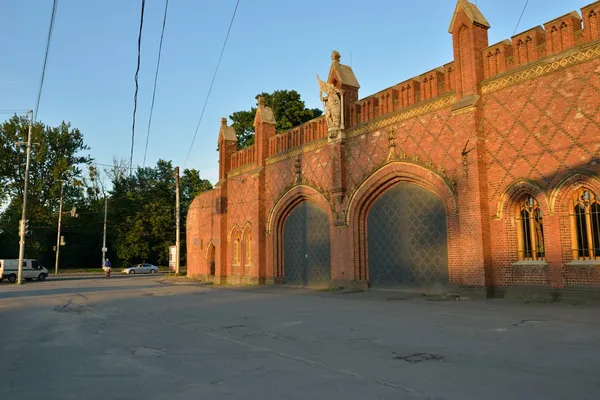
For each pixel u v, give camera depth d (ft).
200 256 135.13
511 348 28.30
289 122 164.45
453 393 19.85
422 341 31.60
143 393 21.02
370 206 78.84
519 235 57.52
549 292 52.85
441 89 66.95
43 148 201.98
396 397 19.56
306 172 91.56
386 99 75.36
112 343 34.24
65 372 25.30
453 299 58.39
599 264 49.32
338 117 82.99
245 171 111.24
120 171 248.93
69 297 77.36
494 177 59.26
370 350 29.37
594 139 50.14
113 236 242.37
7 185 198.90
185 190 260.83
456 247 62.75
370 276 78.13
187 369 25.58
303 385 21.74
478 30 62.69
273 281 98.89
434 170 66.03
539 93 55.36
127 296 78.18
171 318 48.42
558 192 52.80
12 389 21.97
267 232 101.81
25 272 140.97
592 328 34.35
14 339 36.50
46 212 204.44
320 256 89.20
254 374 24.11
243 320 45.29
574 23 53.16
